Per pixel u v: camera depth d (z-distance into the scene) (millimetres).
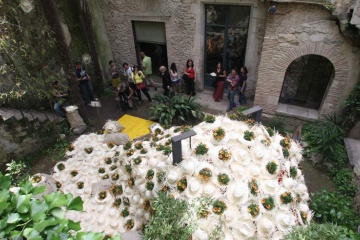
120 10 8727
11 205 1279
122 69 10188
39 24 6434
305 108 7305
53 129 6812
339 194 4973
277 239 2689
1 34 5559
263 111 7309
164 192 2957
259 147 3139
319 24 5492
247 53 7562
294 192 3170
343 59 5625
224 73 7965
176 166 3125
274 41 6082
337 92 6094
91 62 9023
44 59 6910
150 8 8109
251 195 2883
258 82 6859
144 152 4121
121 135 6434
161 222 2582
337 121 6234
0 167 5762
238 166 3029
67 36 8047
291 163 3451
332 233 2535
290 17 5656
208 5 7480
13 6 5844
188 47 8258
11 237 1166
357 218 4141
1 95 5711
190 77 8289
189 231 2545
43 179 4840
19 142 6062
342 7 5031
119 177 4504
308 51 5883
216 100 8414
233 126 3494
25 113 6566
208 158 3102
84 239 1186
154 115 7535
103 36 9359
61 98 7000
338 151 5676
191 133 3047
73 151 6113
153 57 9680
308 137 6223
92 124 7633
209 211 2764
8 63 6035
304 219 3062
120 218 3969
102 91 9461
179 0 7508
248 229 2688
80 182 5012
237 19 7391
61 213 1320
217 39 8023
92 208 4289
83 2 8039
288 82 7348
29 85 6387
